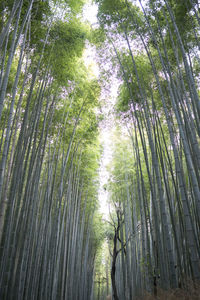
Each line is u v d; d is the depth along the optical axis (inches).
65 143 312.2
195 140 149.0
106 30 240.8
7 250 167.5
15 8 152.9
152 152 183.8
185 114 168.9
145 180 336.8
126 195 370.0
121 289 410.0
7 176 199.6
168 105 212.2
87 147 358.3
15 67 226.2
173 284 139.6
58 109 267.0
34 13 213.9
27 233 184.9
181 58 195.5
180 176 147.5
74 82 271.0
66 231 282.0
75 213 332.2
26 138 185.0
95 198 458.9
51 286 219.9
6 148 139.9
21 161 175.6
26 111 177.3
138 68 242.8
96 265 727.1
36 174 201.3
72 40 243.3
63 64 240.2
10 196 160.1
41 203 272.4
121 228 334.6
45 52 225.5
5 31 146.7
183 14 184.2
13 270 159.3
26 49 206.5
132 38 230.7
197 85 207.2
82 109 300.2
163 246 192.9
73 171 334.3
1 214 181.2
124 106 281.4
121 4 223.0
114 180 369.4
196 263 121.4
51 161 263.0
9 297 151.2
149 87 232.2
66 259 289.9
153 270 196.7
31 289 185.8
